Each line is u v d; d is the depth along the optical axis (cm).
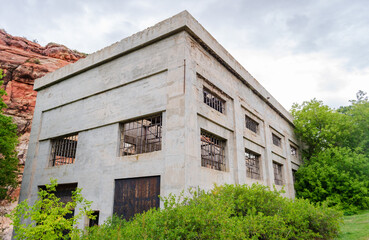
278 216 792
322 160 2128
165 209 641
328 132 2286
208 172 1145
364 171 1934
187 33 1188
